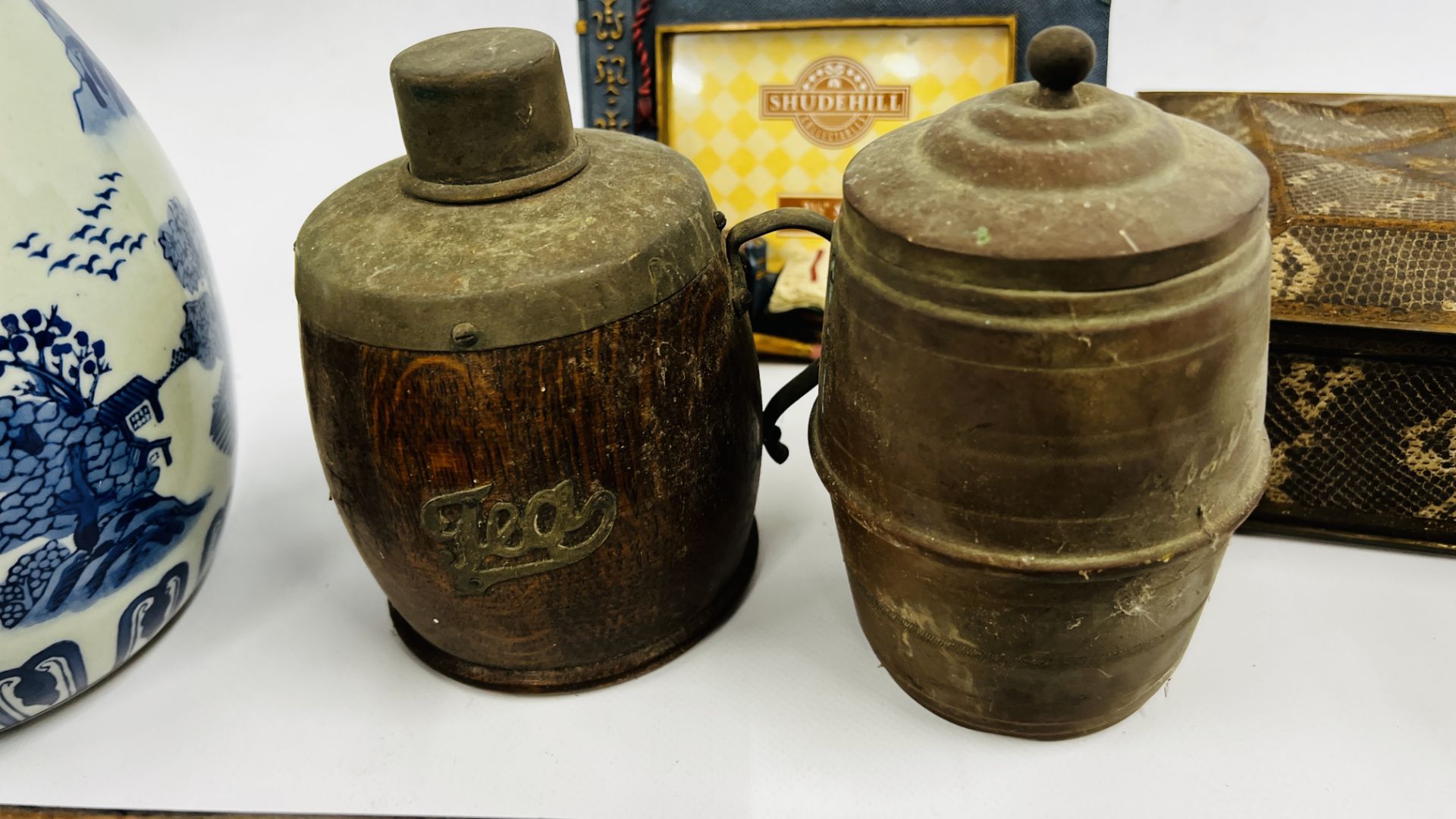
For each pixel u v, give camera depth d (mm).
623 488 1038
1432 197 1216
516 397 967
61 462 1010
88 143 1031
